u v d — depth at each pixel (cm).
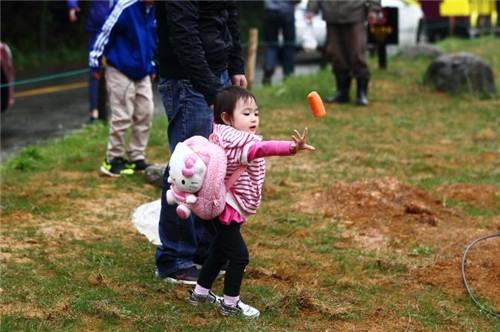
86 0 5131
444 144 2375
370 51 4688
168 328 1090
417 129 2583
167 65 1245
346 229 1583
